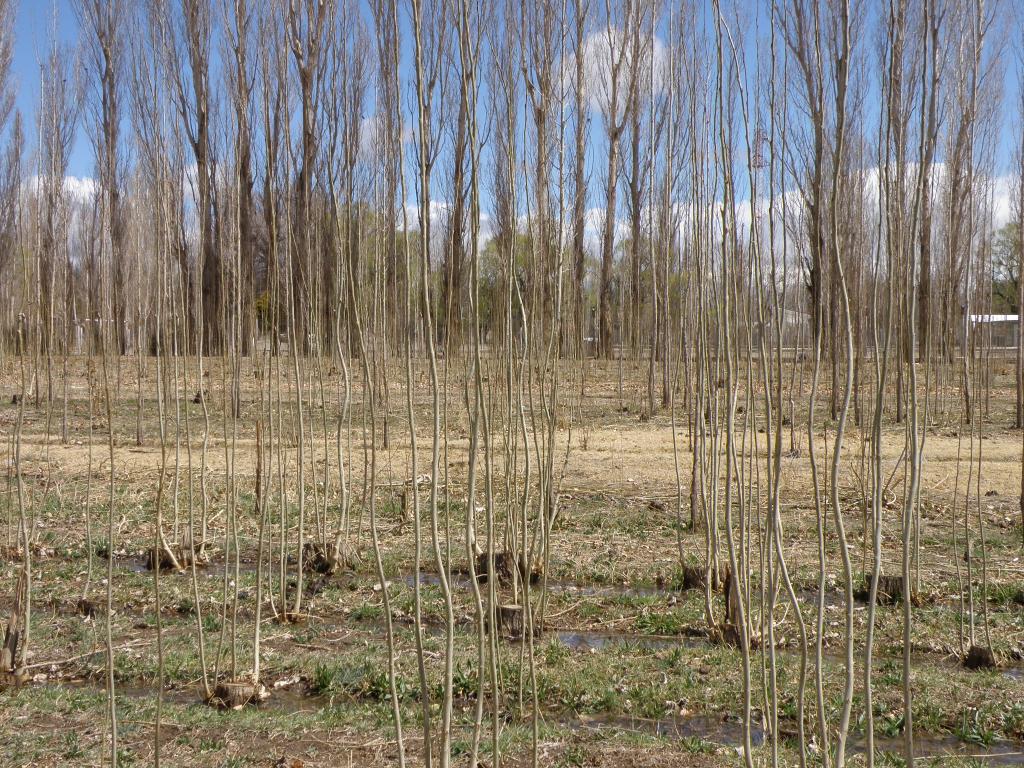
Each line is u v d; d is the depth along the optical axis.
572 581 8.38
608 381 24.81
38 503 10.49
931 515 10.59
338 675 5.97
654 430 16.72
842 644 6.65
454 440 14.84
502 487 11.10
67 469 12.52
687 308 8.17
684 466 13.43
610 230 23.23
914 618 7.18
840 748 3.38
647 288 20.55
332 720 5.31
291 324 6.82
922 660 6.46
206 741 4.96
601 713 5.61
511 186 4.55
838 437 3.40
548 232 6.39
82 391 21.78
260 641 6.72
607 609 7.48
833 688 5.82
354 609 7.43
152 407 18.75
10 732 4.97
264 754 4.83
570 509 10.86
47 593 7.66
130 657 6.22
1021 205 8.91
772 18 4.03
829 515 10.39
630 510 10.84
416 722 5.31
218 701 5.54
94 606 7.38
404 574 8.40
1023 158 8.87
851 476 11.86
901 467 12.71
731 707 5.60
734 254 4.80
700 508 9.83
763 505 10.77
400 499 10.79
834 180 3.29
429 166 3.11
